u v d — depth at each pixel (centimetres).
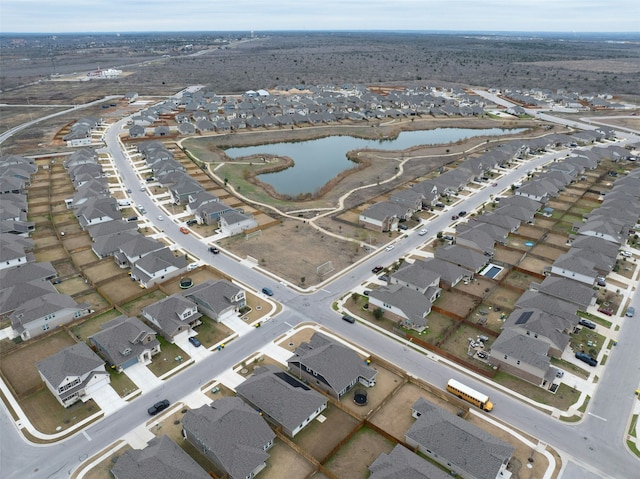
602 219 9912
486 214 10506
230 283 7462
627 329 6875
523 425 5194
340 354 5903
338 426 5200
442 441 4678
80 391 5494
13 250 8438
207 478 4306
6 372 5947
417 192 11700
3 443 4919
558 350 6175
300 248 9444
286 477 4528
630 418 5303
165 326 6581
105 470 4622
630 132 19625
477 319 7112
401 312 6900
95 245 9062
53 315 6775
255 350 6431
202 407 5084
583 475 4600
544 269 8369
